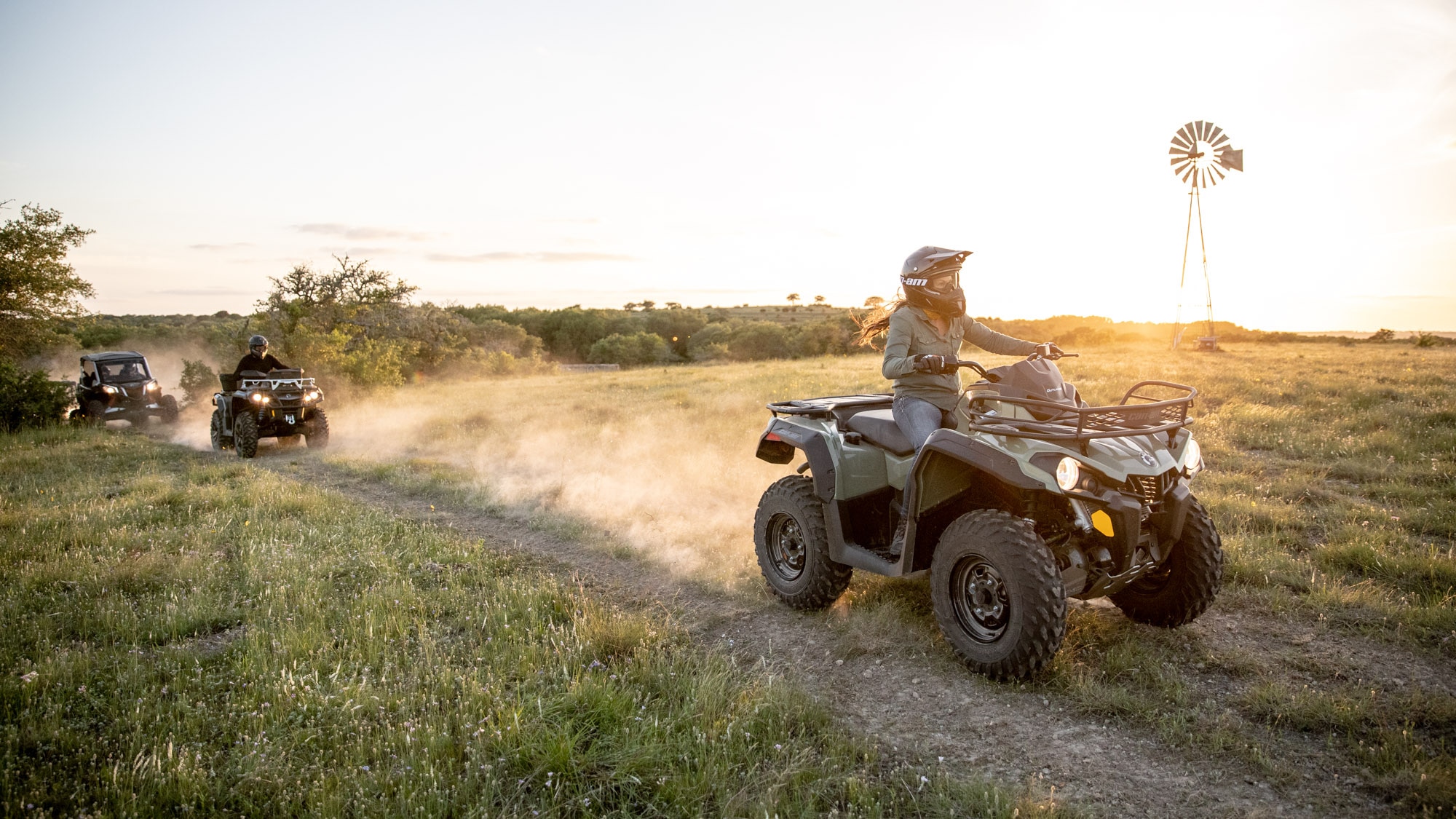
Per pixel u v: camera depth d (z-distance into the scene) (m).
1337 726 3.25
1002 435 3.65
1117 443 3.62
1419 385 12.85
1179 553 3.98
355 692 3.56
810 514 4.56
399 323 31.81
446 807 2.79
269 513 7.29
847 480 4.42
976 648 3.72
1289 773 2.93
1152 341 36.22
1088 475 3.49
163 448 12.57
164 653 4.16
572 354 118.06
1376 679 3.60
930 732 3.34
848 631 4.32
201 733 3.33
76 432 14.23
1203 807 2.79
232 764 3.06
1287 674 3.69
